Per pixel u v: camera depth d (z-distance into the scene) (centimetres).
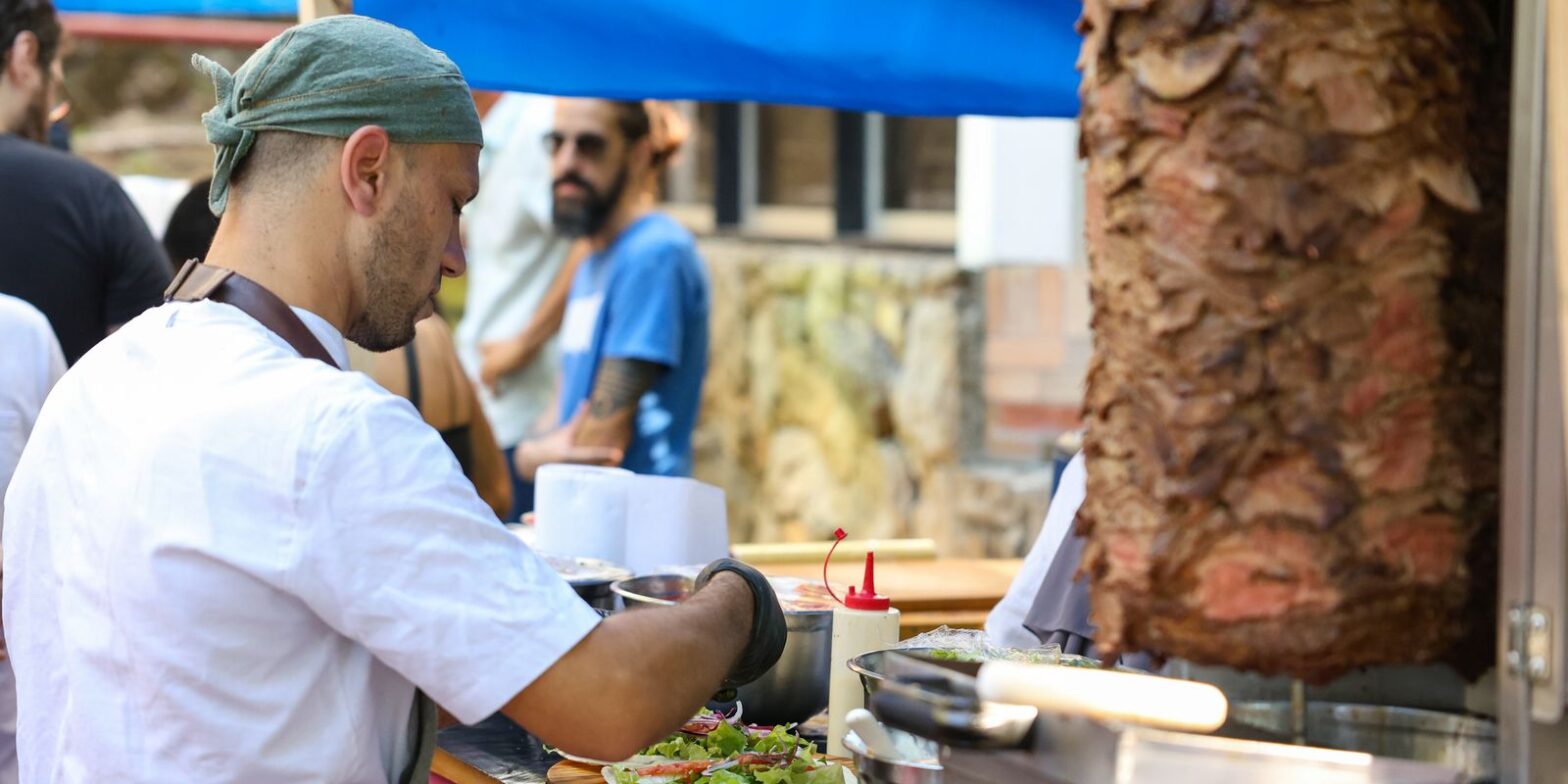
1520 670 106
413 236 145
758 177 649
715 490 261
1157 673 127
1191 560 109
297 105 140
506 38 248
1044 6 284
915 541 325
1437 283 109
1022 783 111
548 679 131
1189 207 108
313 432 129
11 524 147
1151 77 108
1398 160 106
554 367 471
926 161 562
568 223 397
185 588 129
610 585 224
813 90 286
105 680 134
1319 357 106
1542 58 103
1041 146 512
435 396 328
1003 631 229
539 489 258
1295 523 107
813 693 204
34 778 145
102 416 139
